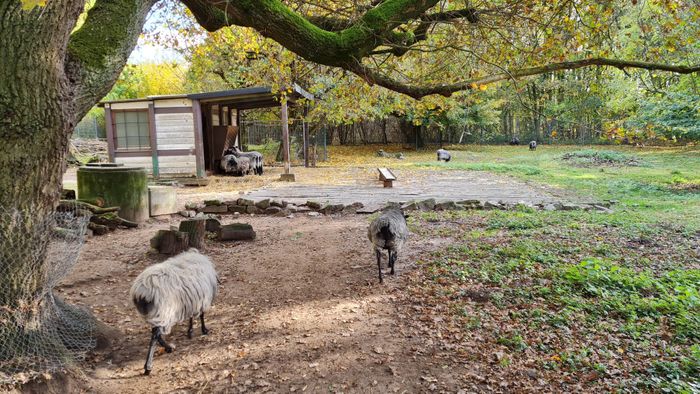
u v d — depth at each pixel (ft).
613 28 36.40
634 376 13.10
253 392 12.83
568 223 32.14
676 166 72.59
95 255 25.20
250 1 15.38
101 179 32.35
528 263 22.34
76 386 12.75
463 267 22.22
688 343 14.96
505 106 130.82
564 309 17.26
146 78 119.34
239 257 25.36
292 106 69.82
